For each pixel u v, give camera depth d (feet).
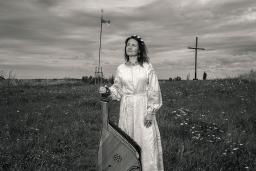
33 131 27.50
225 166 20.01
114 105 44.75
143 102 15.80
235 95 52.75
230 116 35.42
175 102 47.37
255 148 23.36
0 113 36.01
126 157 13.73
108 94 15.28
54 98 52.80
